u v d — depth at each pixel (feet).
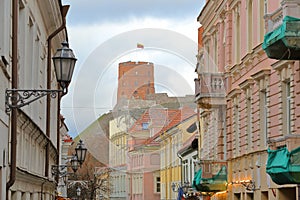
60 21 71.00
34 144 57.11
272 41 58.49
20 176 46.26
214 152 90.63
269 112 71.20
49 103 67.72
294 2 56.24
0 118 35.22
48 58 69.36
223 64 95.86
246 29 83.10
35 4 56.54
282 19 57.82
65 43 33.50
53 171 74.28
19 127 45.75
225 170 90.74
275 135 68.69
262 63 75.31
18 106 35.96
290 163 57.16
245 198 81.71
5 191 39.04
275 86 69.26
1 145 36.50
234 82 89.61
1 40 37.29
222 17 96.27
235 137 88.38
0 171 37.52
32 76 54.44
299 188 60.23
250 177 79.05
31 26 54.70
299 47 56.29
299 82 61.46
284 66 65.87
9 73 40.19
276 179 60.39
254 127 77.46
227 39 92.73
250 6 82.17
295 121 62.49
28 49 53.93
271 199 69.05
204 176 90.12
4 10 37.65
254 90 77.82
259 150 74.59
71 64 32.94
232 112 89.56
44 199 67.77
